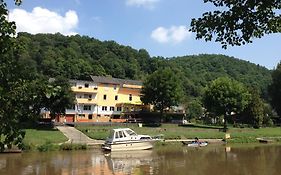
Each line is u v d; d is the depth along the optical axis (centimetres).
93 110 8612
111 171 3167
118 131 4869
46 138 4994
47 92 646
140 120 8762
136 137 4962
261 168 3484
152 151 4847
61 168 3238
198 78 16750
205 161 3925
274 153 4806
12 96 608
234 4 816
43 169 3155
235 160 4044
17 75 624
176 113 9488
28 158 3788
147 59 16212
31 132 5384
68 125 6675
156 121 8888
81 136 5634
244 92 8275
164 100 8406
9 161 3553
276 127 9025
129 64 14362
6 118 596
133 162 3762
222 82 8325
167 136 6044
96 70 12019
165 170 3275
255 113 8775
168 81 8325
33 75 647
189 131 7019
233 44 852
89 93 8594
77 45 15050
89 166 3400
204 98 8781
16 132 598
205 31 857
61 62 11475
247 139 6550
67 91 6166
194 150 5066
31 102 628
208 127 7956
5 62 623
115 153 4538
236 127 8450
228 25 828
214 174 3119
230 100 8088
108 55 15000
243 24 827
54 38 15350
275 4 802
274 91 9850
